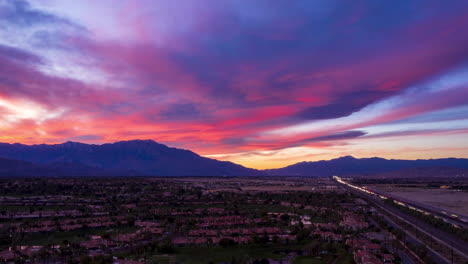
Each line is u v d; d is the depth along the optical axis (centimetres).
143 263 12269
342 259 13200
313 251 14075
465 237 15988
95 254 13362
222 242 14962
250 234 16525
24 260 12594
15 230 16912
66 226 17825
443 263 12562
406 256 13475
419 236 16775
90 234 16850
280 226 18812
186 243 15200
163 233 17162
